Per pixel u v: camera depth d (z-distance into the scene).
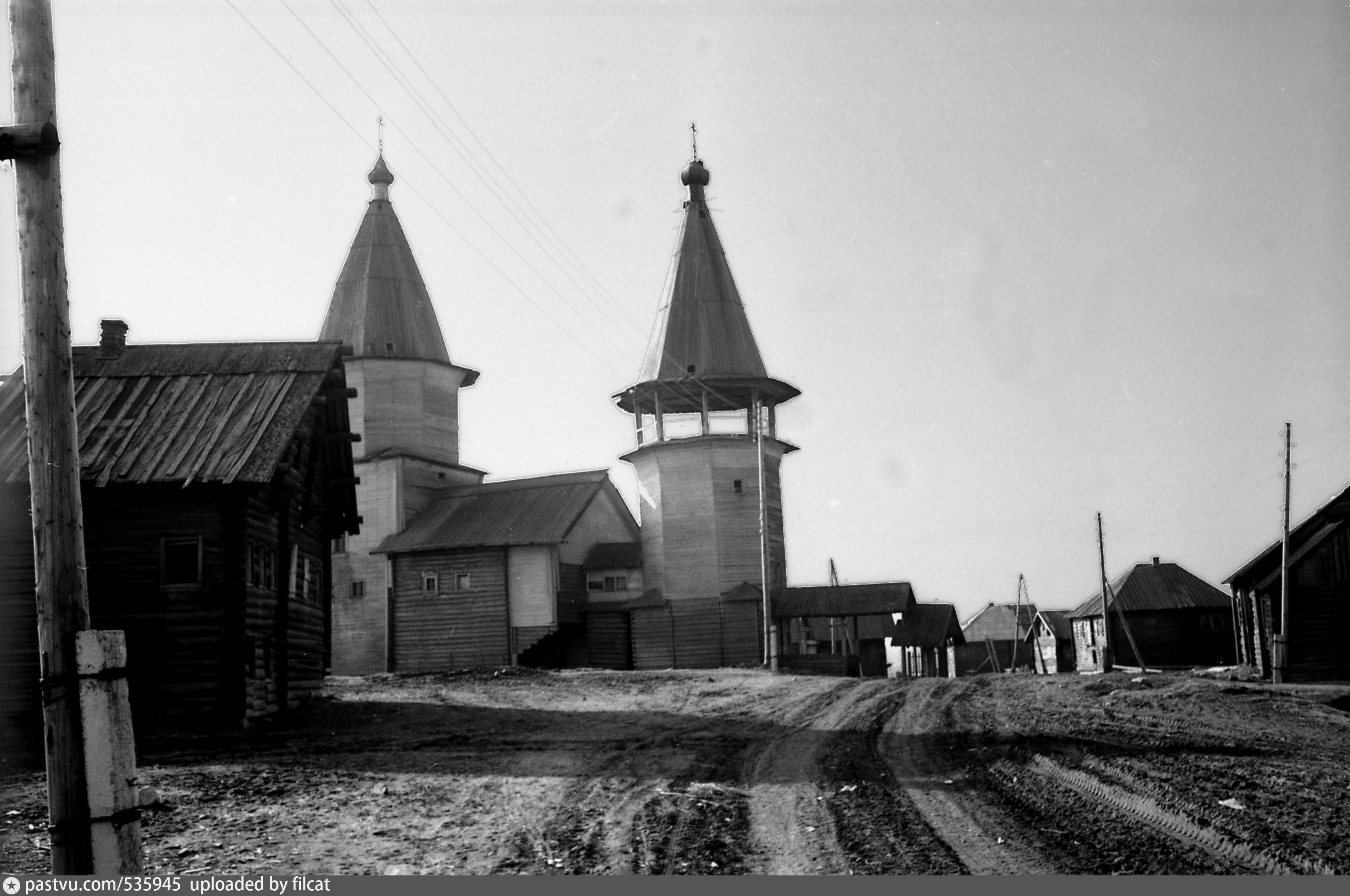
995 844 10.93
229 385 26.12
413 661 46.78
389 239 53.44
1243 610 38.12
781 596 46.41
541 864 10.59
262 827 12.67
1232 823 11.45
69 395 8.99
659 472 47.72
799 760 17.44
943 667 52.09
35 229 8.98
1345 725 21.09
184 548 23.64
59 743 8.48
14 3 9.20
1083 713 22.97
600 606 47.38
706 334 48.16
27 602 21.81
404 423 51.59
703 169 50.75
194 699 22.89
